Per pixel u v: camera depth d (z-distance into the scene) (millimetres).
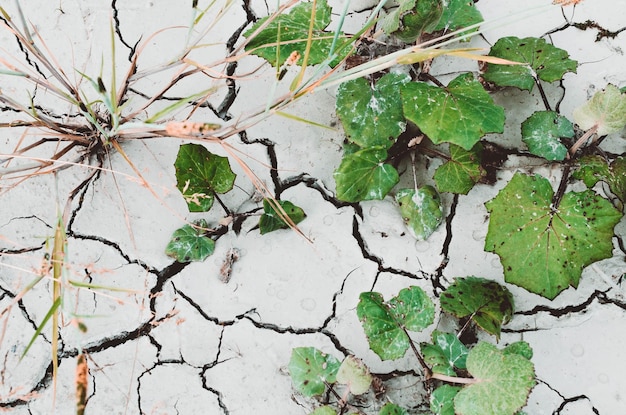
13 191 1030
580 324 1007
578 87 1053
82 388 792
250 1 1079
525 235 973
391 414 940
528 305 1013
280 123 1055
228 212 1034
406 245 1029
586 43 1065
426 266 1025
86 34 1073
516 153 1042
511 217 974
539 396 994
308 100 1057
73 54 1066
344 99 1004
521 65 1018
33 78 949
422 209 1014
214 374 1005
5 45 1064
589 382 995
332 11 1074
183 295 1021
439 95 964
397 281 1023
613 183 985
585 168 991
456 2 1039
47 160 962
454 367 968
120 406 998
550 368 999
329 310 1019
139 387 1002
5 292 1015
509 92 1054
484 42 1065
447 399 936
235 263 1027
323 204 1041
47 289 1018
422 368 997
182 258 1014
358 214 1037
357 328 1014
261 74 1060
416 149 1036
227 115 1059
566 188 1027
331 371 963
